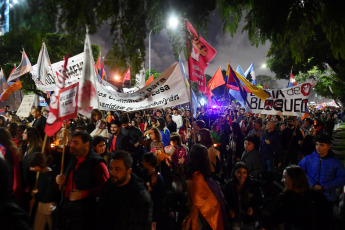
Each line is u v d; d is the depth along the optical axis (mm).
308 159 4301
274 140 7129
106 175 3459
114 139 6234
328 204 3047
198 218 3818
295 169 3137
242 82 8148
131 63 2287
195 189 3699
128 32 2219
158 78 6168
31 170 3809
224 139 8000
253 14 3039
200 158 3805
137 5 2201
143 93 6301
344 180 3881
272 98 7789
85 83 4281
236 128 8234
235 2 2865
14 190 3939
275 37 2994
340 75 20734
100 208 2678
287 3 2670
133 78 2324
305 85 7375
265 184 5902
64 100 3799
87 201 3305
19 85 10523
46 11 1874
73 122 8898
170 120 10648
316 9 2729
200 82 5879
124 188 2592
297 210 3049
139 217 2455
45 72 6578
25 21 1853
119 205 2529
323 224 2988
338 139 15961
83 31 2080
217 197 3686
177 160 5270
